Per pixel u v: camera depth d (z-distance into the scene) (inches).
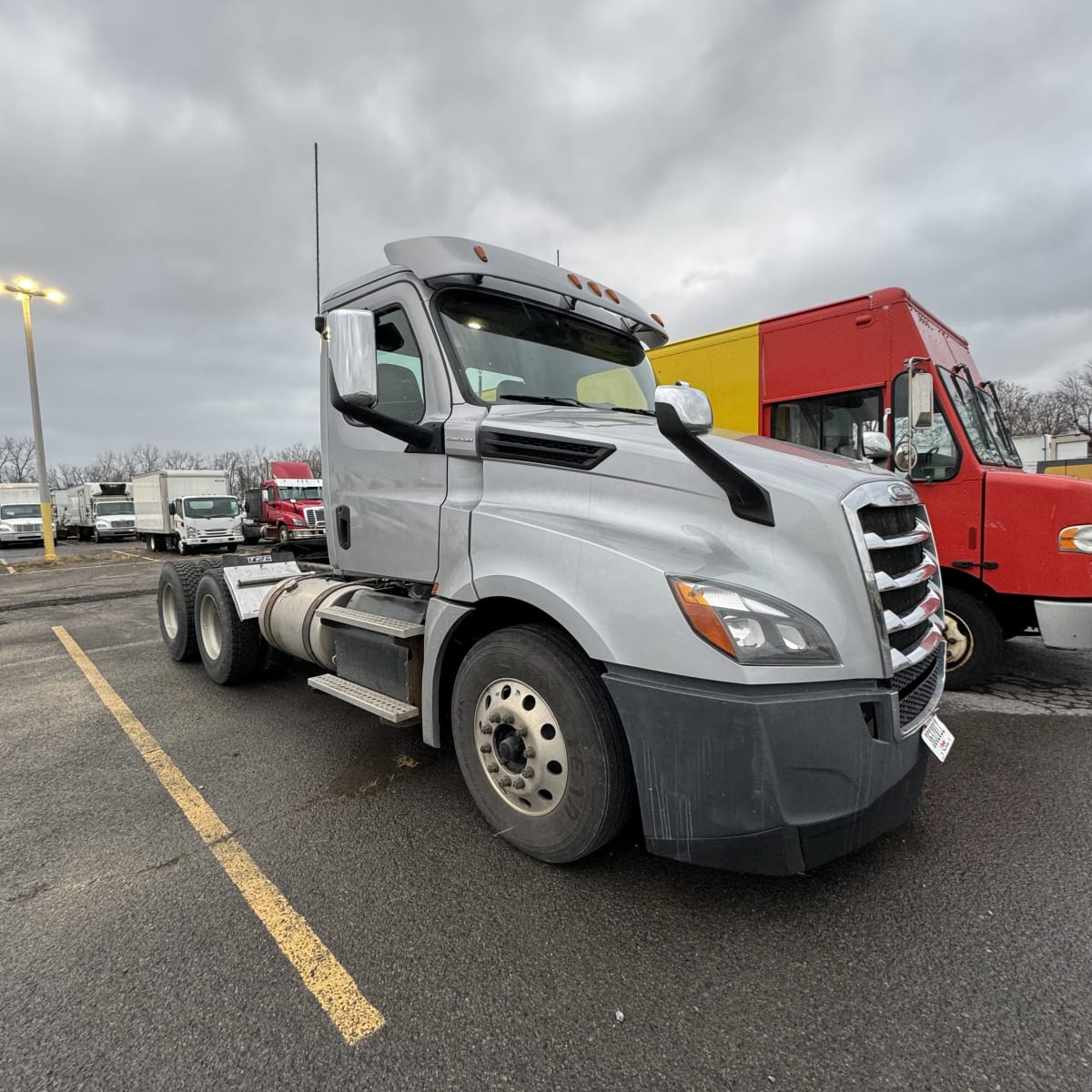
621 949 85.7
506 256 133.4
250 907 96.2
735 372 238.1
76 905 97.6
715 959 83.6
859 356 208.1
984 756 146.6
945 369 201.2
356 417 113.9
